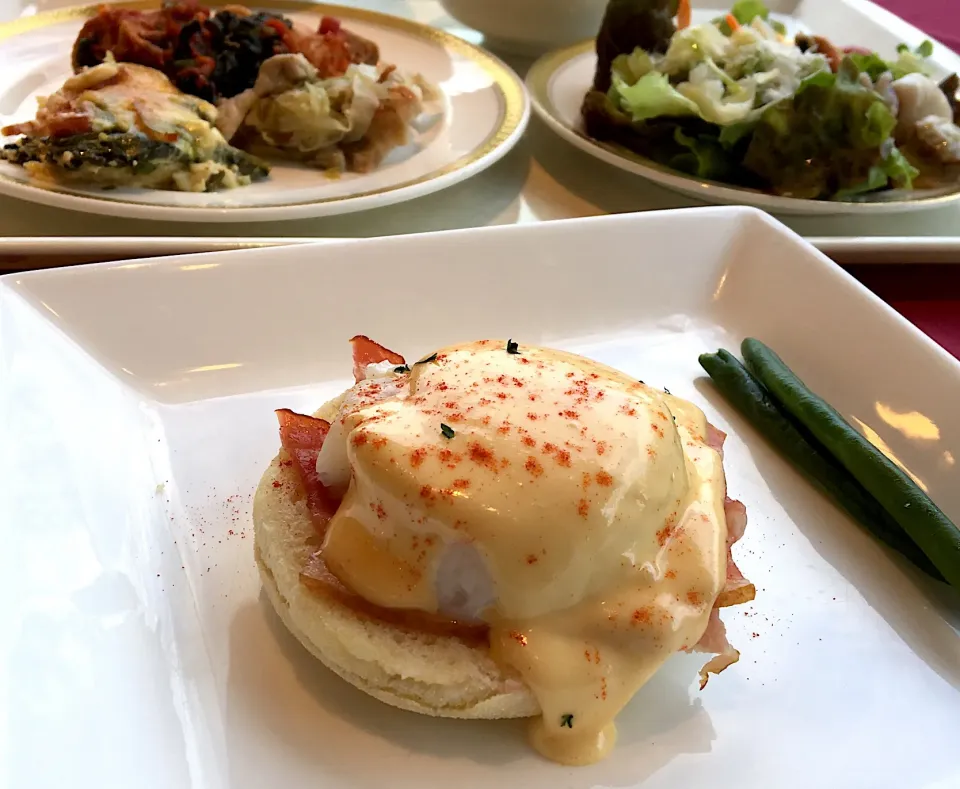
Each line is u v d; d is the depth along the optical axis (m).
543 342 0.22
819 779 0.13
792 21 0.45
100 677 0.12
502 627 0.13
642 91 0.28
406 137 0.27
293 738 0.13
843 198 0.28
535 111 0.33
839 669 0.15
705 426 0.17
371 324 0.20
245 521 0.16
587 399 0.14
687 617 0.13
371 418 0.14
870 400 0.20
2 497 0.13
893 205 0.27
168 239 0.22
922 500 0.17
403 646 0.13
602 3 0.38
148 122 0.24
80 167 0.23
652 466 0.13
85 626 0.13
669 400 0.17
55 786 0.11
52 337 0.17
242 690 0.13
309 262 0.20
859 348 0.20
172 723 0.13
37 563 0.13
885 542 0.17
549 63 0.35
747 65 0.30
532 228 0.22
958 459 0.18
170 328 0.19
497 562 0.12
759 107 0.28
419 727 0.13
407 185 0.25
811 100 0.27
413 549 0.13
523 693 0.13
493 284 0.21
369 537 0.13
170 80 0.29
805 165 0.27
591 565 0.13
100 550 0.14
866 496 0.18
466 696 0.13
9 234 0.23
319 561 0.14
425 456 0.13
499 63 0.34
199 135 0.25
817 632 0.16
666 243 0.23
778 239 0.23
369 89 0.27
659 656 0.13
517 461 0.13
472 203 0.28
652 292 0.23
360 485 0.13
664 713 0.14
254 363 0.19
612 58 0.31
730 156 0.28
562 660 0.12
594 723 0.13
